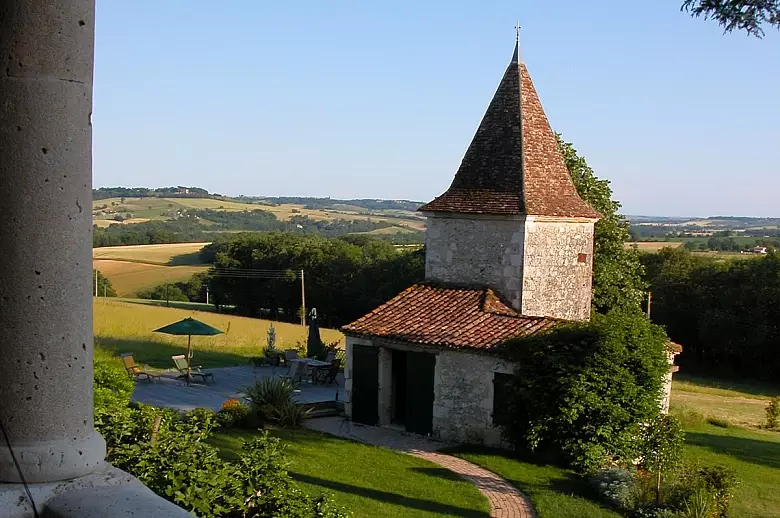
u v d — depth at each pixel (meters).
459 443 19.09
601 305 29.02
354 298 61.66
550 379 17.22
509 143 22.00
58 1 4.26
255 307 67.19
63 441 4.37
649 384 17.69
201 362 31.34
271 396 20.59
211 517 7.32
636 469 16.89
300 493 8.67
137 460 8.08
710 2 9.59
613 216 30.12
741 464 21.16
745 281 50.56
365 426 20.73
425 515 13.47
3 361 4.29
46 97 4.25
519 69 22.77
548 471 16.92
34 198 4.24
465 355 19.05
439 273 22.31
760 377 49.84
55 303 4.32
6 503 4.09
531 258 20.89
